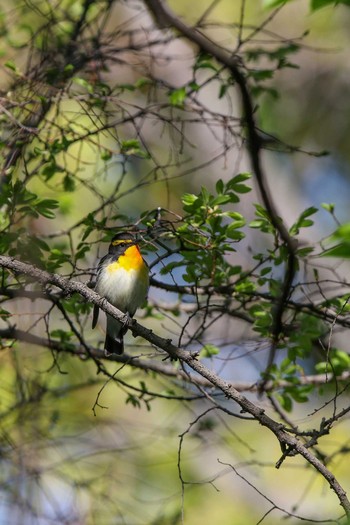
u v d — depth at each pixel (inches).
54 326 528.7
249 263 681.6
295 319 406.3
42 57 431.5
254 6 730.2
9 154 396.5
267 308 395.9
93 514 436.8
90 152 619.5
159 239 409.1
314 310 397.7
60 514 429.4
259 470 563.2
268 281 400.8
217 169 735.7
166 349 321.7
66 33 458.6
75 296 384.8
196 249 355.6
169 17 349.1
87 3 465.7
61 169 402.0
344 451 402.6
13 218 382.0
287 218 793.6
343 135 812.0
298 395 407.8
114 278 411.2
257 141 369.4
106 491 480.7
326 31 797.2
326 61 799.7
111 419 524.1
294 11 784.3
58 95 395.5
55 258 368.2
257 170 366.0
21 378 434.0
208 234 353.1
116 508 439.2
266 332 390.3
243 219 352.8
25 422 437.7
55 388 463.2
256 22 729.0
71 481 485.4
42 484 445.7
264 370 435.5
